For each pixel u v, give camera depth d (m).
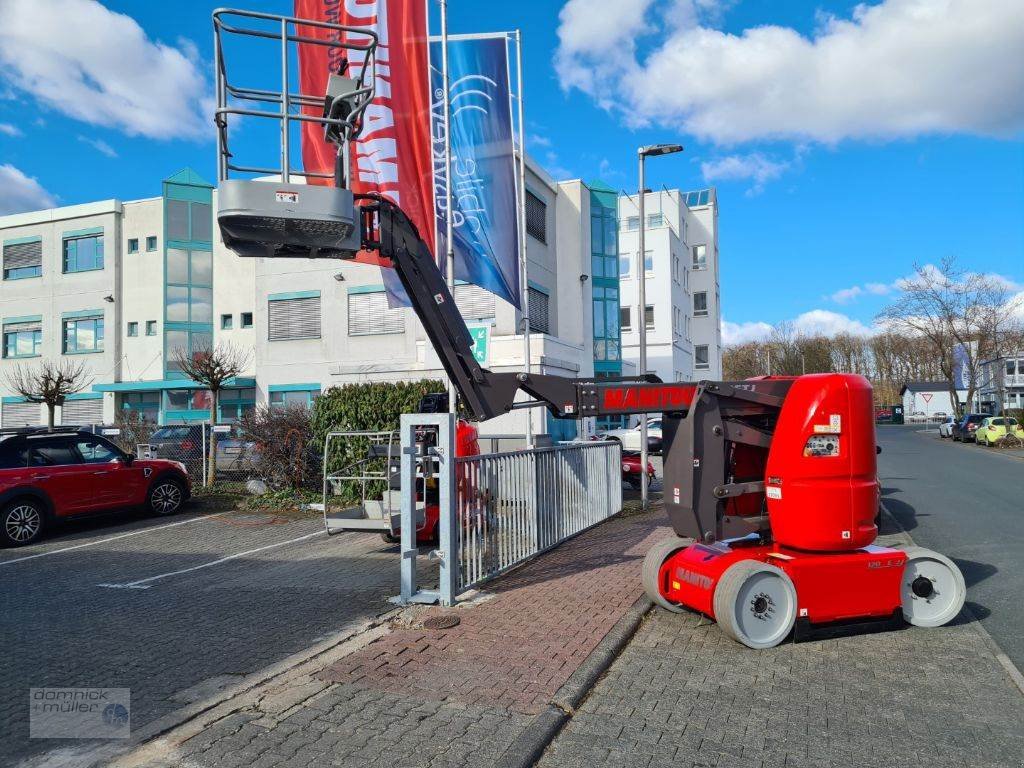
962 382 63.69
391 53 10.58
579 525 9.80
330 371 21.28
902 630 5.46
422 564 8.12
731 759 3.43
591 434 24.80
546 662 4.64
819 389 5.20
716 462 5.41
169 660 4.96
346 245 4.83
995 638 5.32
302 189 4.35
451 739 3.56
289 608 6.27
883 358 79.19
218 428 14.23
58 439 10.65
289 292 23.95
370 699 4.08
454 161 11.30
